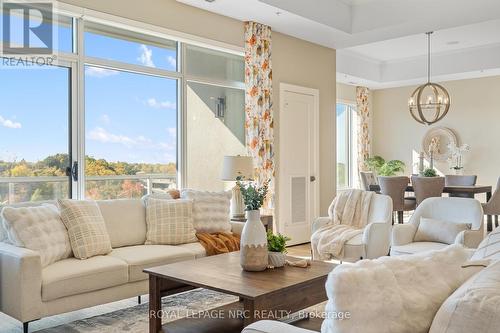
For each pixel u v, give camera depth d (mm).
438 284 1389
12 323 3521
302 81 6934
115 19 4676
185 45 5594
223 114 6148
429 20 5938
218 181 6094
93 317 3615
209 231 4605
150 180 5324
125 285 3641
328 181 7473
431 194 6938
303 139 6977
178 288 3250
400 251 4109
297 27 6266
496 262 1339
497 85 9500
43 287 3139
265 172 6172
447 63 9273
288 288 2680
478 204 4258
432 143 10266
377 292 1249
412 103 8266
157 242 4285
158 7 5066
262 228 3066
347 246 4574
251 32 6012
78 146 4582
